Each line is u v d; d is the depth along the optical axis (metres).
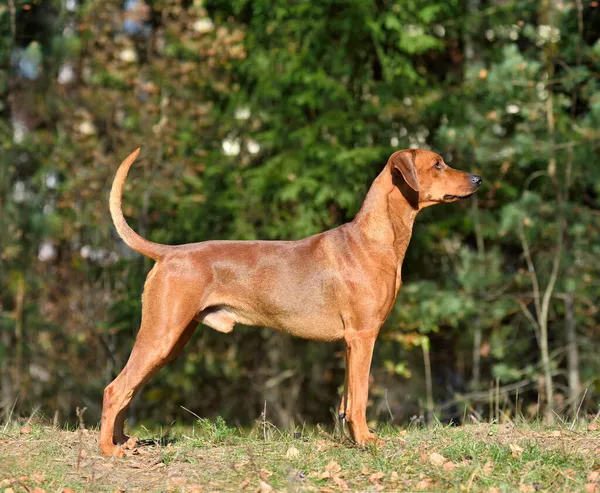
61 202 15.82
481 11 16.31
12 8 15.77
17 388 15.59
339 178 14.95
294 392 16.75
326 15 15.47
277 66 15.73
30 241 15.80
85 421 15.91
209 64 15.65
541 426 7.56
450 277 15.36
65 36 16.16
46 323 15.99
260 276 6.87
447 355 17.33
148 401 17.09
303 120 15.78
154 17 17.02
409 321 14.59
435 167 7.09
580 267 14.26
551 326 15.59
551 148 13.85
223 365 16.98
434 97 15.50
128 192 15.48
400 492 5.60
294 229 15.25
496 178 15.38
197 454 6.57
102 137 16.84
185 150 16.08
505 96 13.94
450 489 5.62
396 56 15.77
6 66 16.20
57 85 16.34
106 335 16.27
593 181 14.20
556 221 14.11
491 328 16.08
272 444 6.95
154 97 15.70
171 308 6.64
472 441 6.61
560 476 5.82
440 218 15.59
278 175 15.27
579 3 14.12
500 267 15.73
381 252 6.83
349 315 6.79
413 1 15.65
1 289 15.84
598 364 14.55
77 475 6.00
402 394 16.97
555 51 14.29
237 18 16.94
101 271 16.75
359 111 15.88
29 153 16.44
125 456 6.52
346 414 6.77
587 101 15.09
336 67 15.48
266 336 16.69
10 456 6.31
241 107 16.16
